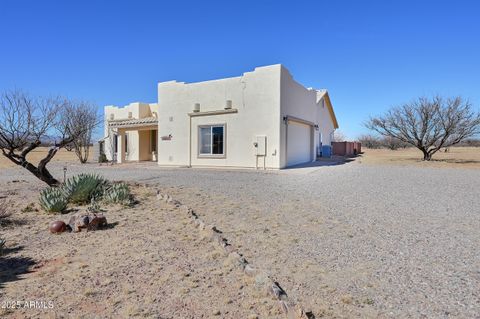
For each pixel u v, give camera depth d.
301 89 20.88
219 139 18.78
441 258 4.26
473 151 44.62
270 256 4.41
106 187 8.91
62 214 6.86
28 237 5.26
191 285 3.53
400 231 5.51
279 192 9.58
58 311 3.03
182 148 20.06
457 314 2.92
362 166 19.36
